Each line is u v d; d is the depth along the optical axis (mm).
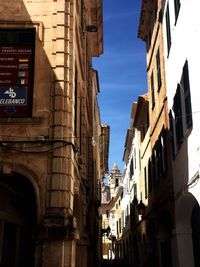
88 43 26172
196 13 12367
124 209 46531
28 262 13250
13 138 12633
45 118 12883
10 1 14109
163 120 18859
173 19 16516
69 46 13828
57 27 13773
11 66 13414
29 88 13195
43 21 13938
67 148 12656
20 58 13508
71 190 12633
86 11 23297
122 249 48250
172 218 16797
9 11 14016
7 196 12492
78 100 17156
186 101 14039
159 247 20297
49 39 13781
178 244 15828
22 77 13305
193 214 16547
